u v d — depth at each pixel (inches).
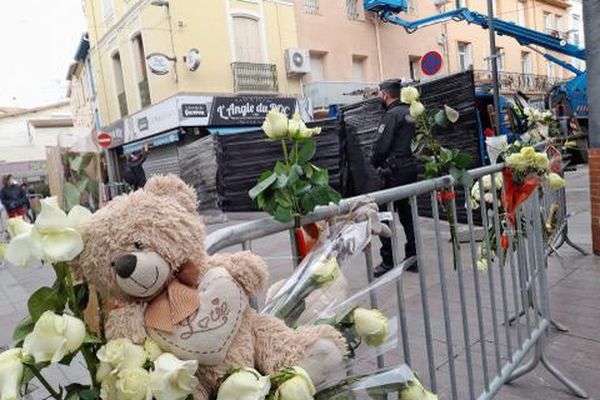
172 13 589.0
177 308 35.6
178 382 32.6
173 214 36.3
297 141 54.1
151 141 642.8
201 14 608.4
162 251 34.9
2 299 217.6
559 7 1192.8
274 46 674.2
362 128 308.8
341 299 52.5
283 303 48.8
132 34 672.4
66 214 34.9
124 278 33.5
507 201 102.4
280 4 681.0
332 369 42.0
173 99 586.9
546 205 153.6
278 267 56.7
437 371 108.7
